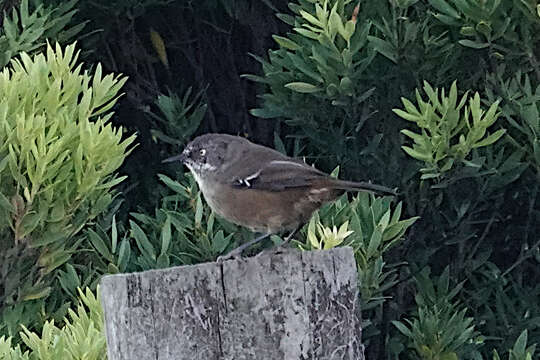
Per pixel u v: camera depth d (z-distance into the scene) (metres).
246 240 8.73
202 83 11.56
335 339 5.23
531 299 9.34
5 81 7.50
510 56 8.74
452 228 9.18
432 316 8.61
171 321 5.16
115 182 7.66
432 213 9.14
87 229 8.47
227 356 5.14
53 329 7.17
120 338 5.23
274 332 5.15
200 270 5.17
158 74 11.48
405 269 9.22
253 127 11.60
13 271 7.48
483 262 9.31
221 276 5.16
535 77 8.97
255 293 5.16
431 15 8.93
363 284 8.12
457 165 8.41
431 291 8.91
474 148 8.38
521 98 8.66
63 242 7.64
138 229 8.42
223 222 8.75
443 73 8.98
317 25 8.59
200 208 8.47
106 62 10.99
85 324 6.93
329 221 8.06
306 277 5.20
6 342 6.75
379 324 9.20
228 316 5.15
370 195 8.62
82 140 7.34
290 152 10.20
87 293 7.07
